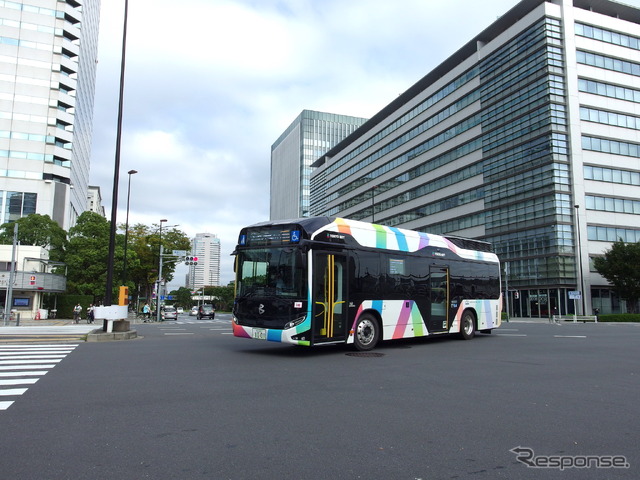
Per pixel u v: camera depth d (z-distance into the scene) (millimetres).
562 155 49219
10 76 69000
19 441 4766
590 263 48875
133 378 8383
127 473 3932
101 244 47469
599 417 5902
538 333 21734
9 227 47781
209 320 51438
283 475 3902
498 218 56062
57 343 15156
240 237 12758
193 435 4980
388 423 5504
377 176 84062
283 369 9539
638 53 55156
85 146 93188
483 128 58750
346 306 12250
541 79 50594
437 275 15641
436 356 11938
